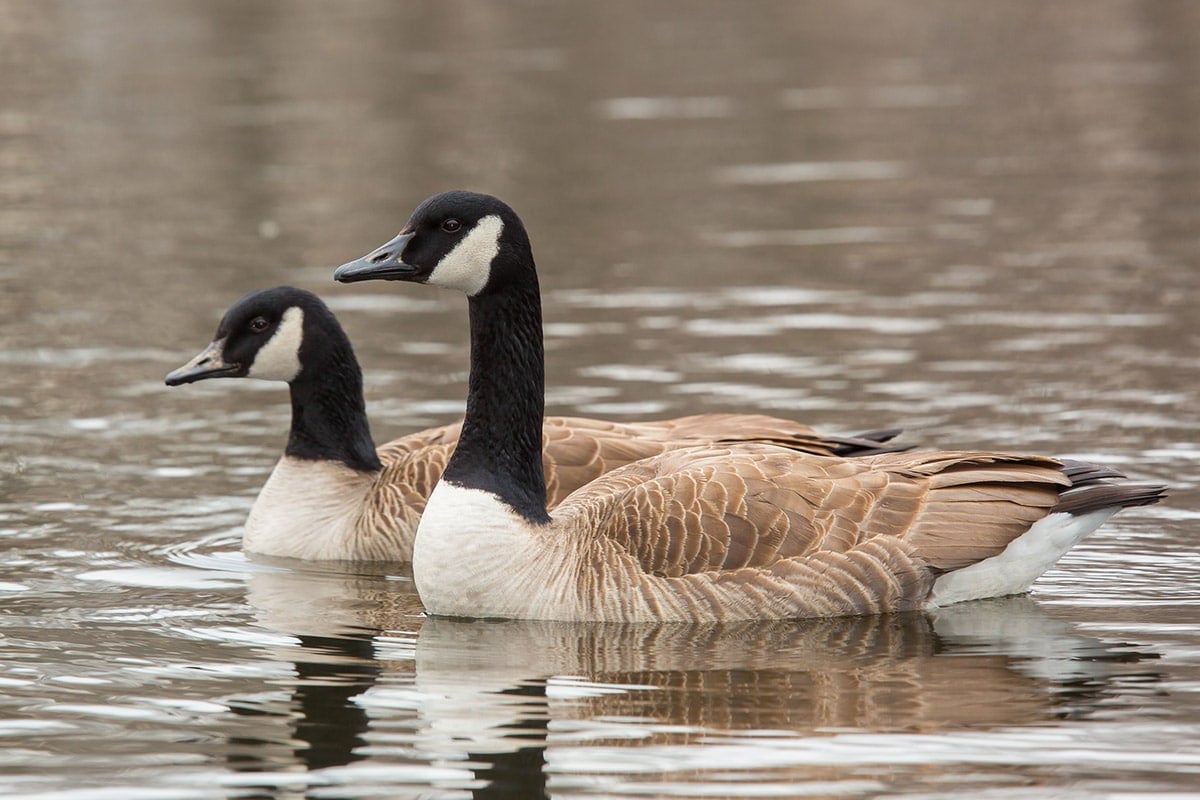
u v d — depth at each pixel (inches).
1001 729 397.1
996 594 503.5
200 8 2100.1
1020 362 789.2
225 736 399.9
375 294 983.6
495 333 500.7
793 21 2096.5
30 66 1752.0
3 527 590.9
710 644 464.8
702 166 1337.4
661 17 2133.4
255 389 797.9
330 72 1737.2
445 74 1729.8
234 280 989.8
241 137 1445.6
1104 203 1172.5
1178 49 1863.9
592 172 1310.3
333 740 396.5
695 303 926.4
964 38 1975.9
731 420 605.0
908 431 681.6
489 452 501.0
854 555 483.5
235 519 610.9
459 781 370.9
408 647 469.1
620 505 493.4
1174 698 415.8
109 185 1286.9
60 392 776.3
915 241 1072.8
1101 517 500.7
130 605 512.7
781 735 395.2
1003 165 1325.0
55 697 427.5
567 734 398.3
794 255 1043.3
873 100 1620.3
